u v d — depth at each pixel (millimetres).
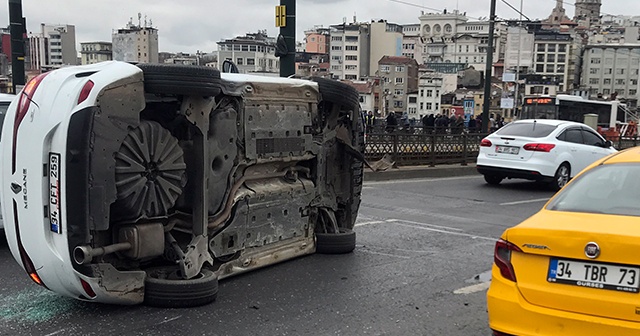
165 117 5117
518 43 40062
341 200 7121
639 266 3271
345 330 4637
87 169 4289
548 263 3588
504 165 13945
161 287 4863
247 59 102062
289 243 6410
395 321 4883
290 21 12211
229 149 5391
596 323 3346
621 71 144875
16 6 14008
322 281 5871
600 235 3396
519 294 3672
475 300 5504
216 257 5426
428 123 25094
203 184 5113
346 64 138750
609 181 4254
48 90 4555
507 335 3682
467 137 18469
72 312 4770
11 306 4895
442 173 16797
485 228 9008
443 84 119500
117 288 4652
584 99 36844
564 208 4102
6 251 6707
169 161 4781
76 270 4402
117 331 4402
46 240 4484
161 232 4852
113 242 4699
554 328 3486
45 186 4453
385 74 121500
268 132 5801
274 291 5496
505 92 39031
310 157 6434
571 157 13867
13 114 4742
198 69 4840
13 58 14109
